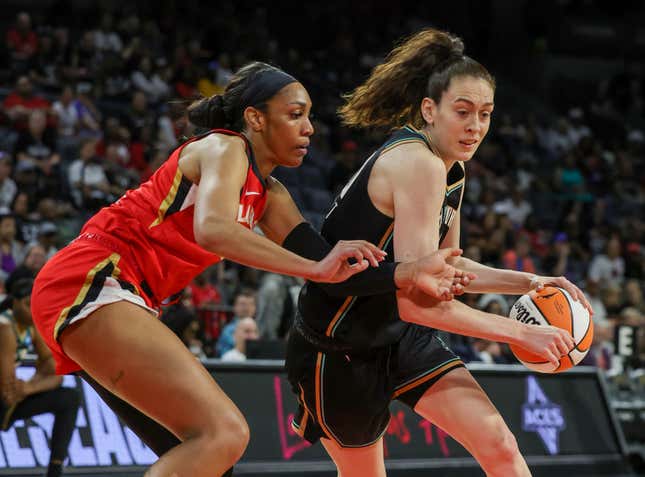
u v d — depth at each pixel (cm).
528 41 2344
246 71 332
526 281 371
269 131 326
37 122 1100
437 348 366
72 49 1441
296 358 373
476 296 923
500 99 2162
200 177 307
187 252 315
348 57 1931
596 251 1537
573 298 356
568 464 770
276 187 347
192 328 714
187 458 281
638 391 907
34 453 595
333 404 366
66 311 299
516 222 1502
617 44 2377
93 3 1714
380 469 386
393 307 354
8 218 870
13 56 1391
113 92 1408
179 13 1772
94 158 1059
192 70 1515
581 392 810
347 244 288
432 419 362
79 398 575
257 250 290
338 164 1300
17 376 596
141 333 295
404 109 364
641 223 1681
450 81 336
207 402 287
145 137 1197
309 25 2033
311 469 667
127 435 632
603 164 1862
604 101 2250
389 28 2119
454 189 359
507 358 910
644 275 1410
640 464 843
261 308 794
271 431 664
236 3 1934
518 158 1838
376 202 342
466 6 2295
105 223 312
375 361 363
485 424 346
